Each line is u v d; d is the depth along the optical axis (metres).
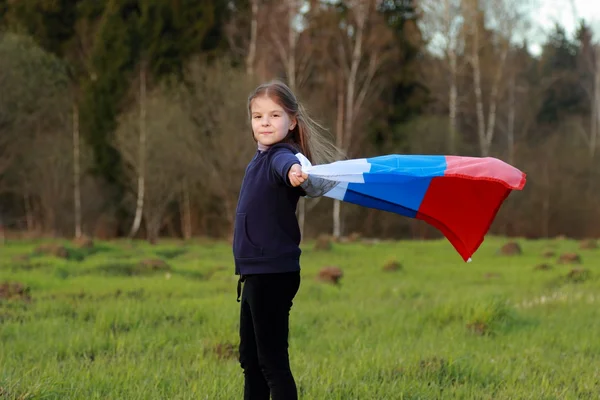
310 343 6.50
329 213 33.59
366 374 5.01
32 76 26.70
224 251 19.44
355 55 30.09
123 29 29.44
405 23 34.78
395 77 34.72
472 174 3.20
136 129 27.34
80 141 29.17
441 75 34.88
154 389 4.55
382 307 9.04
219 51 30.41
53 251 15.45
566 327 7.52
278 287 3.29
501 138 37.72
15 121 26.61
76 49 31.91
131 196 28.95
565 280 12.61
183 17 30.30
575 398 4.56
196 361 5.52
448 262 17.17
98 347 6.14
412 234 35.44
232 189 27.47
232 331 6.34
